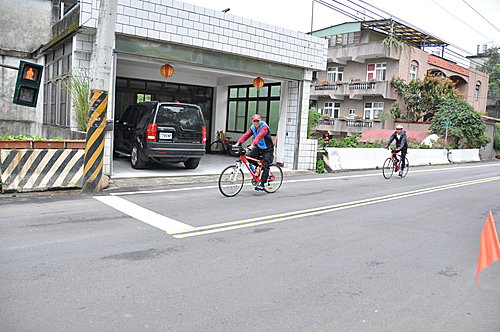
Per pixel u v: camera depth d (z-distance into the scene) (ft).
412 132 97.60
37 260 16.19
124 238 19.47
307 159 50.34
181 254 17.69
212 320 12.19
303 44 47.80
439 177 53.01
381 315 13.12
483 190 42.29
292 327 12.03
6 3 55.72
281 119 51.08
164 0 37.11
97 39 30.04
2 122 56.13
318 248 19.61
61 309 12.39
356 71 113.91
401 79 104.27
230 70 43.86
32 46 57.26
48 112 48.52
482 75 131.85
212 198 30.04
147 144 38.86
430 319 13.01
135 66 55.01
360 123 108.78
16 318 11.75
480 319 13.17
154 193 31.01
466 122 91.04
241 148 31.76
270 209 27.30
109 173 35.86
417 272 17.17
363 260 18.28
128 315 12.22
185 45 39.24
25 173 28.99
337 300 14.05
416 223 25.77
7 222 21.30
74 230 20.35
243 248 18.95
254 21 43.34
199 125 40.98
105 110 30.42
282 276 15.89
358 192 36.52
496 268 18.16
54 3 58.18
